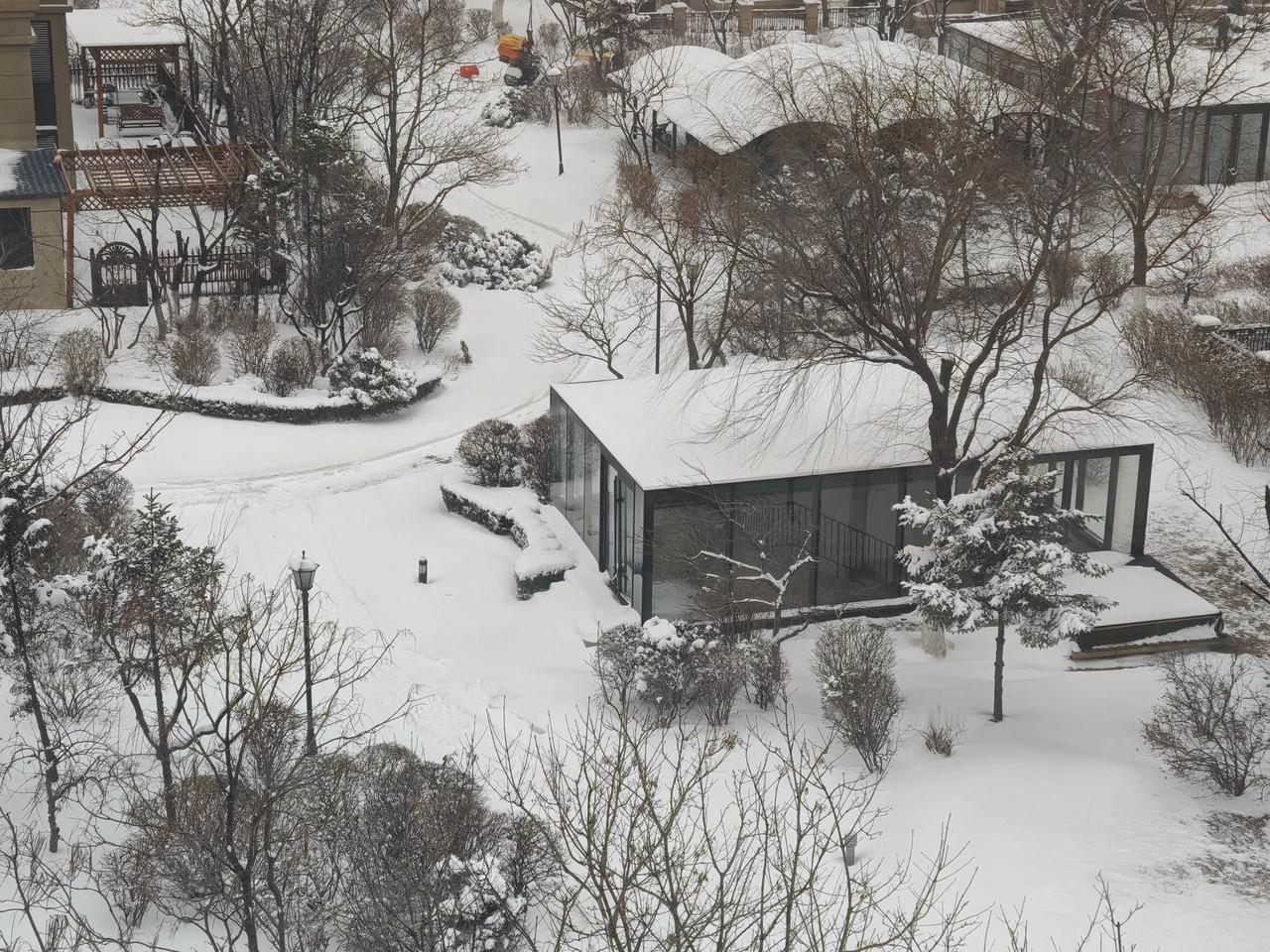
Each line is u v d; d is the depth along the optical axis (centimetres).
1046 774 2314
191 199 4422
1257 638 2925
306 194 4394
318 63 5344
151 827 1834
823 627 2959
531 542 3216
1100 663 2855
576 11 6856
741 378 3309
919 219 2942
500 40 6888
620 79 6034
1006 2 6975
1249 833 2148
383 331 4478
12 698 2330
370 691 2619
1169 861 2081
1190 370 3766
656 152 5900
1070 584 3031
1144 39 4609
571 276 5084
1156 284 4150
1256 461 3553
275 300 4647
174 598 1995
